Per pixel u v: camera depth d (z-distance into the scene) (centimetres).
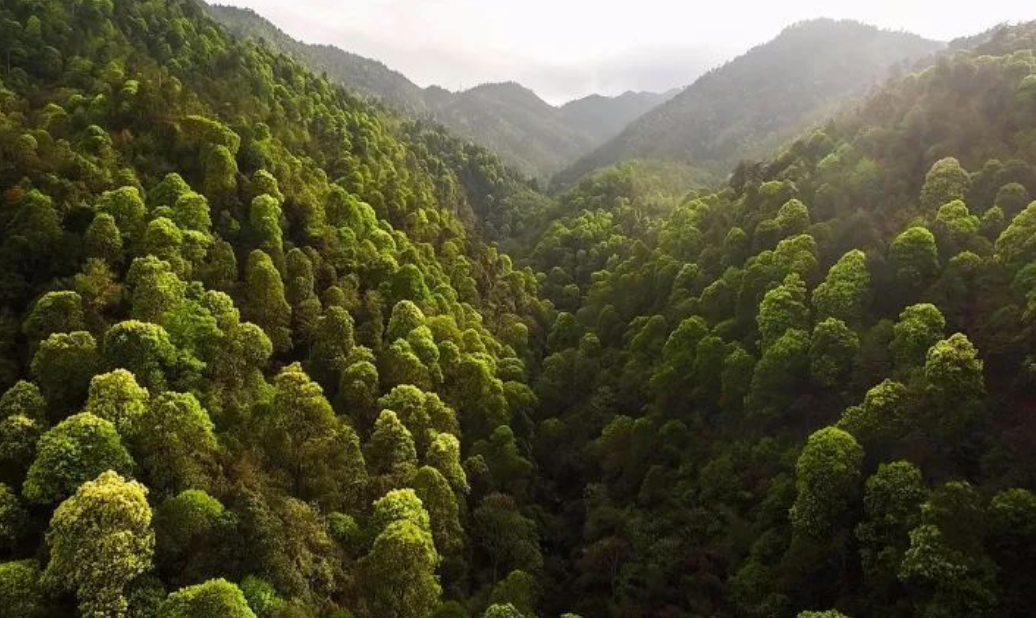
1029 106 8169
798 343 6631
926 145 8869
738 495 6306
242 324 6494
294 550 4650
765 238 8731
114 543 3781
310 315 7631
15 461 4494
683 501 6725
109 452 4384
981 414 5272
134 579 3928
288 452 5666
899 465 4875
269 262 7312
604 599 6322
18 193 6738
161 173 8250
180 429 4750
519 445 8388
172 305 6128
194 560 4159
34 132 7625
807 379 6675
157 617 3769
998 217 6869
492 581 6412
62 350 5097
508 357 10131
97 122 8556
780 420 6738
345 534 5406
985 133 8406
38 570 3888
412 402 6988
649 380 8388
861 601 4753
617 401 8931
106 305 6097
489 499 6994
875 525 4838
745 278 8100
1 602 3656
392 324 8294
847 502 5162
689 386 7981
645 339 9300
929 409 5269
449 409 7569
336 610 4672
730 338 8025
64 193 6994
